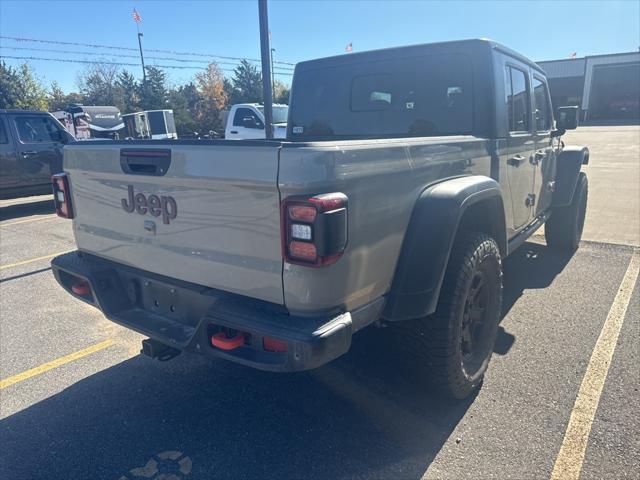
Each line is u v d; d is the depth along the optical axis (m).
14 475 2.51
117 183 2.70
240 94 65.56
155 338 2.52
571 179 5.34
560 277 5.17
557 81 49.25
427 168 2.62
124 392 3.25
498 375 3.26
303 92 4.36
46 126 10.52
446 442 2.63
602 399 2.95
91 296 2.98
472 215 3.15
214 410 3.01
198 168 2.22
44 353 3.83
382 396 3.08
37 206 11.44
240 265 2.21
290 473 2.46
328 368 3.40
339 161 2.01
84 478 2.48
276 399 3.10
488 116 3.45
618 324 3.98
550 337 3.78
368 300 2.34
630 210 8.62
